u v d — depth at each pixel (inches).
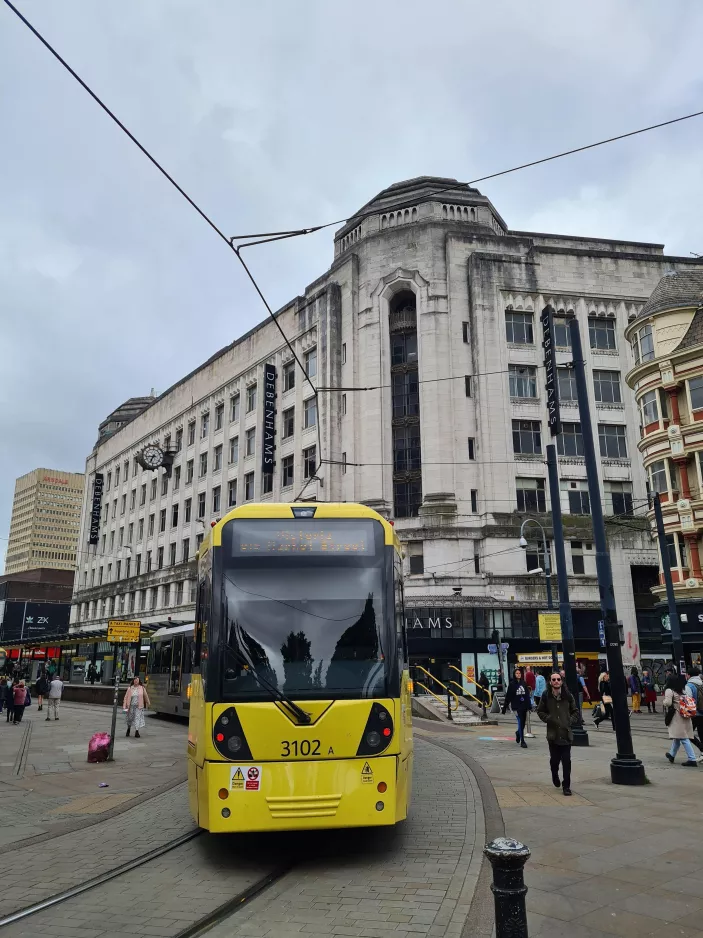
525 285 1672.0
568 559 1537.9
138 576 2498.8
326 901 232.5
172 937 206.1
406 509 1574.8
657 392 1259.8
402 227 1692.9
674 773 476.4
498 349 1615.4
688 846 282.8
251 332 2126.0
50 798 440.5
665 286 1306.6
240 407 2130.9
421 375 1595.7
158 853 299.0
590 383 1673.2
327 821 266.4
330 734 273.9
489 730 843.4
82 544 3122.5
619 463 1640.0
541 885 238.2
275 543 307.7
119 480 2891.2
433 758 577.9
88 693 1466.5
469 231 1695.4
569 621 711.7
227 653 284.5
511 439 1578.5
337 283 1764.3
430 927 205.0
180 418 2468.0
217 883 257.1
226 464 2158.0
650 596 1565.0
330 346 1712.6
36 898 245.0
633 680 1114.1
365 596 301.4
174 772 535.8
